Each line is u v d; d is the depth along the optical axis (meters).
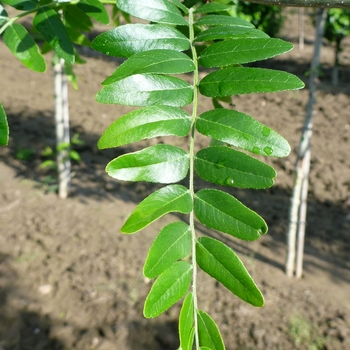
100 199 5.52
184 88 1.00
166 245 0.87
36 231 4.84
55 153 6.06
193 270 0.89
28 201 5.36
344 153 6.73
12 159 6.27
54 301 4.01
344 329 3.72
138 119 0.93
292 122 7.84
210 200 0.91
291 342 3.65
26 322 3.80
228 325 3.81
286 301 4.07
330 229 5.06
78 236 4.82
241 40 1.05
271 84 0.96
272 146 0.91
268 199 5.61
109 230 4.96
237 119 0.95
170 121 0.95
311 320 3.86
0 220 4.99
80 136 7.01
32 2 1.28
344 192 5.76
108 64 10.60
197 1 1.39
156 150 0.92
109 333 3.71
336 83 9.90
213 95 0.99
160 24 1.08
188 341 0.84
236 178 0.91
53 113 7.86
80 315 3.89
